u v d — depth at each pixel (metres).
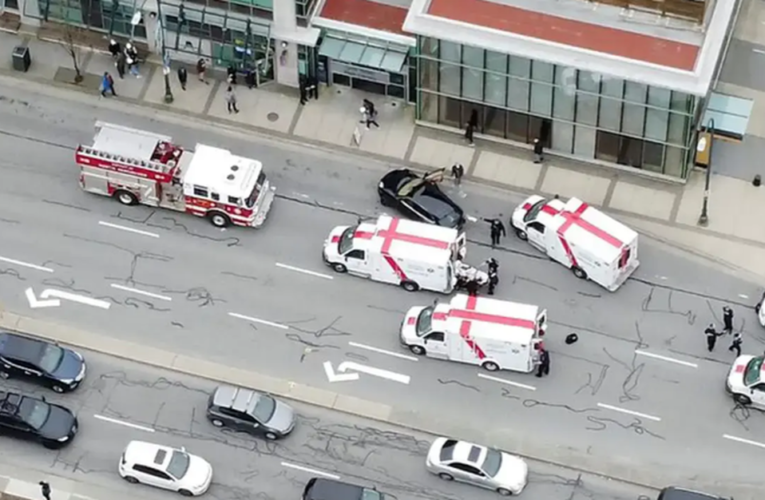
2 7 122.31
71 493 102.12
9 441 103.75
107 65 121.06
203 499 102.19
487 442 104.44
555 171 116.31
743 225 113.62
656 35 110.75
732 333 108.62
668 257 112.31
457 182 115.56
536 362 106.44
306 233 113.19
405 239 108.81
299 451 104.06
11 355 104.81
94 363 107.19
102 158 111.56
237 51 118.56
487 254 112.44
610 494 102.69
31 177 115.31
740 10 122.94
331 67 118.62
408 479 103.00
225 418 103.69
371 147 117.38
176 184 112.00
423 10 112.19
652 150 114.19
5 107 118.81
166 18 118.56
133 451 101.75
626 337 108.69
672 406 105.94
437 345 106.38
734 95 119.25
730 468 103.69
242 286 110.69
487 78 113.62
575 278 111.25
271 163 116.69
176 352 107.81
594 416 105.50
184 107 119.25
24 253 111.69
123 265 111.38
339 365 107.44
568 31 111.19
